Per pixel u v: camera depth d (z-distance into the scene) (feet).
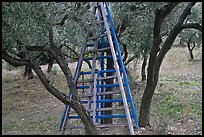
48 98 55.16
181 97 46.42
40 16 20.56
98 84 28.86
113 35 28.07
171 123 32.89
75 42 28.30
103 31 28.53
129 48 39.88
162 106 41.70
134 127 30.53
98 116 27.58
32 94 59.26
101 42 29.09
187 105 41.47
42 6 20.35
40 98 55.52
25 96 57.98
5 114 45.06
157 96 48.32
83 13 24.41
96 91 27.84
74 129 32.32
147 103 30.94
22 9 19.13
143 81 59.06
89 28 25.43
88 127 24.07
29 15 19.65
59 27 25.07
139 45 38.40
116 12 29.60
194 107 40.27
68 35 25.55
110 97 30.71
